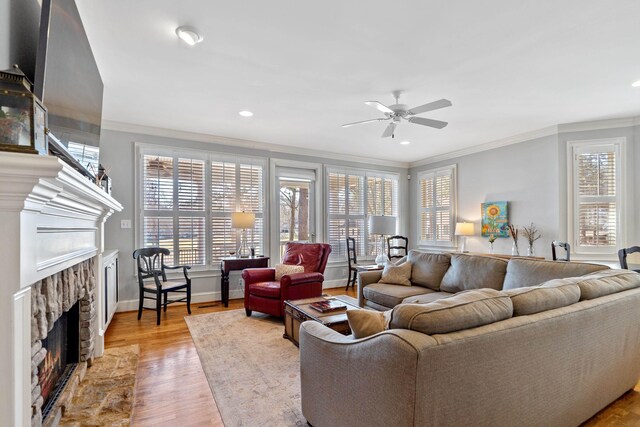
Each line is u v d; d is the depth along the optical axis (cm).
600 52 257
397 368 118
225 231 501
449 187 601
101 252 280
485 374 130
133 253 404
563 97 347
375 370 128
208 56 260
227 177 505
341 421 150
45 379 189
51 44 149
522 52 257
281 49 251
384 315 162
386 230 530
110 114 397
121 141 433
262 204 532
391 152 603
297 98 346
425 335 123
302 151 572
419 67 280
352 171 629
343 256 614
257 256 496
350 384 143
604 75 296
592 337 175
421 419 115
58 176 118
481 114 400
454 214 591
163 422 191
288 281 372
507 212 504
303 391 183
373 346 130
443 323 126
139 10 204
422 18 215
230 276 500
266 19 214
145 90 324
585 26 223
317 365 168
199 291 479
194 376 248
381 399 126
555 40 240
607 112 394
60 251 166
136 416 196
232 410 201
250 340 320
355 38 237
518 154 491
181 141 472
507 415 139
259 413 198
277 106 369
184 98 345
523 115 404
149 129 448
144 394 221
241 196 516
